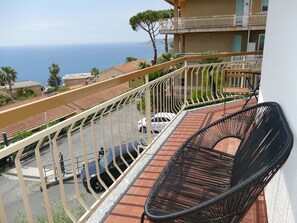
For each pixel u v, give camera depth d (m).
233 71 4.07
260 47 14.02
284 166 1.28
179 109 3.80
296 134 1.13
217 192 1.35
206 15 14.29
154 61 24.66
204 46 14.98
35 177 10.30
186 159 1.64
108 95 21.62
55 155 1.44
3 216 1.10
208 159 1.67
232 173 1.50
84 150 1.73
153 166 2.35
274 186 1.50
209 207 0.93
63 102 1.25
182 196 1.31
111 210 1.78
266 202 1.71
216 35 14.58
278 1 1.85
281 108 1.49
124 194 1.95
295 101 1.19
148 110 2.61
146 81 2.53
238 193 0.90
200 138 1.84
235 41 14.34
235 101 4.30
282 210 1.27
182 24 14.69
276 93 1.73
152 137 3.00
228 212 0.95
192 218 0.98
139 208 1.79
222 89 4.48
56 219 3.71
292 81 1.27
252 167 1.22
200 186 1.40
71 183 8.84
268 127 1.41
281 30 1.66
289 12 1.44
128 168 2.26
